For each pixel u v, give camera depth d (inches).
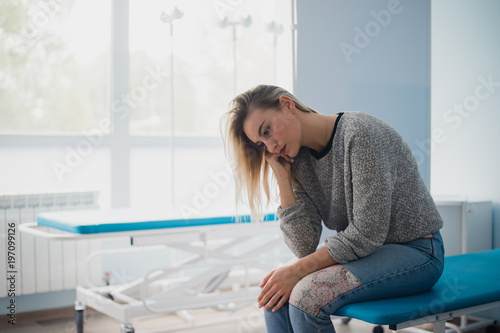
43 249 110.7
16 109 115.5
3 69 113.7
